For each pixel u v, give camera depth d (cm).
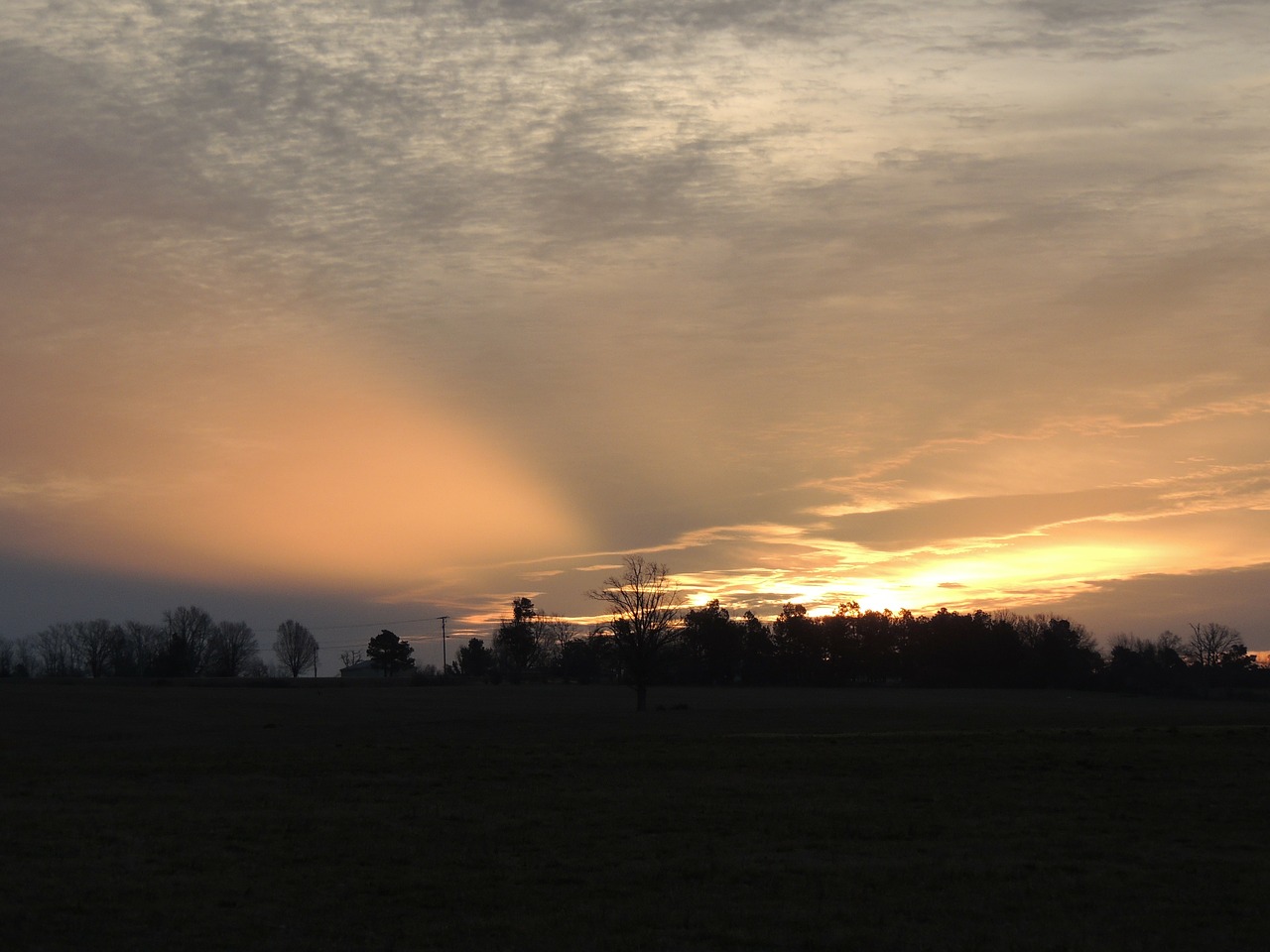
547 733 6188
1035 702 11019
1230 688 14688
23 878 2102
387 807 3036
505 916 1867
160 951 1641
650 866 2267
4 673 17525
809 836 2608
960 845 2505
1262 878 2164
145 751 4994
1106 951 1689
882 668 16512
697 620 16125
